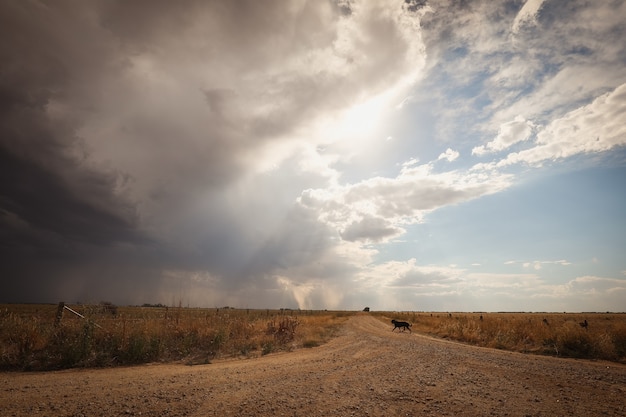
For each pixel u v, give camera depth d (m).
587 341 14.47
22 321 10.91
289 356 12.80
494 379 8.28
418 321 48.91
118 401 5.69
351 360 11.57
